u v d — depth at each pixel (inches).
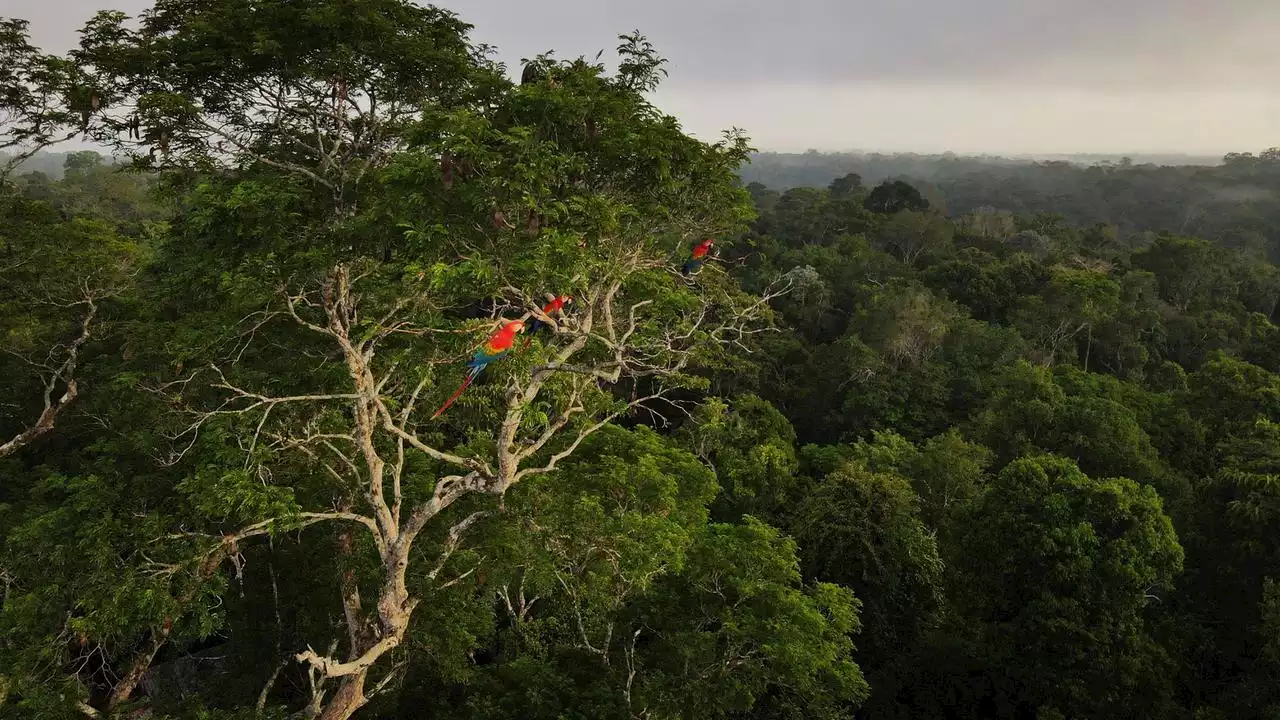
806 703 541.0
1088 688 663.1
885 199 3248.0
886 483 834.8
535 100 340.2
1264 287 2089.1
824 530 820.0
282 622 551.5
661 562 545.6
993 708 753.6
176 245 515.8
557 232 324.5
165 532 437.1
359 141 490.0
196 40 413.7
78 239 730.2
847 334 1736.0
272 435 425.7
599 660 583.8
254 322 448.8
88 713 402.9
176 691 595.2
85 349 730.8
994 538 754.2
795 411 1631.4
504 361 363.3
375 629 431.2
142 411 513.7
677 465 788.6
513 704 528.4
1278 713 587.8
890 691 746.2
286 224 410.0
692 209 436.1
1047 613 685.3
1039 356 1601.9
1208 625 765.9
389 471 476.1
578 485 605.6
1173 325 1785.2
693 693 489.4
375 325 390.9
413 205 340.8
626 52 410.9
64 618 428.1
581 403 473.7
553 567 481.7
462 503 535.2
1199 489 860.0
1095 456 1047.6
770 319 526.3
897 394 1470.2
